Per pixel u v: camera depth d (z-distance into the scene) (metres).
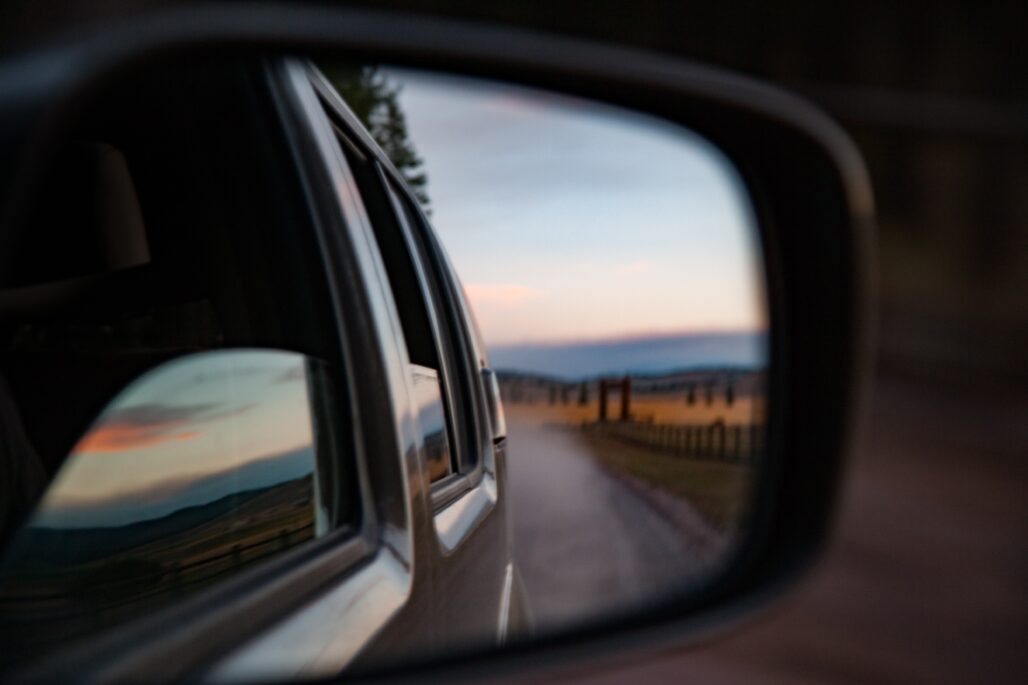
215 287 1.68
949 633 4.65
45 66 0.77
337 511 1.59
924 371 10.51
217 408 1.42
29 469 1.36
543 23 18.22
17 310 1.60
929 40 19.34
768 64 19.14
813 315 1.78
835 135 1.76
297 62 1.90
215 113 1.70
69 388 1.57
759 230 1.80
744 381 1.78
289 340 1.69
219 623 1.17
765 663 4.21
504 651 1.57
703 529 1.75
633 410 1.84
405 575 1.62
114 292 1.64
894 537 5.79
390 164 2.30
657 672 4.00
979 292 13.65
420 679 1.40
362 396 1.72
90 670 0.99
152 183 1.65
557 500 1.94
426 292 2.32
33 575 1.16
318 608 1.34
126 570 1.24
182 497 1.33
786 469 1.78
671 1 19.33
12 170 0.70
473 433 2.40
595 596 1.72
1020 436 8.16
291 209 1.76
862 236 1.74
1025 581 5.21
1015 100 18.03
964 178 16.03
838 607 4.84
